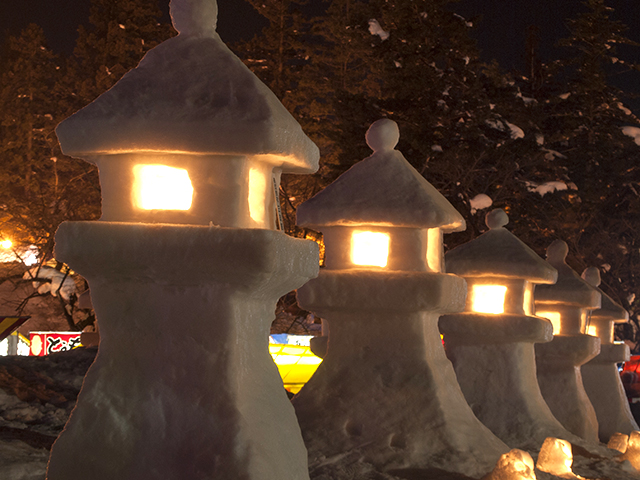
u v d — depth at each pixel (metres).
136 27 42.59
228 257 3.55
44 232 34.22
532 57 34.88
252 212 4.04
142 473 3.58
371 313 6.29
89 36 43.72
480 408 7.88
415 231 6.31
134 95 3.76
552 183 26.41
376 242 6.42
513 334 7.75
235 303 3.70
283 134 3.71
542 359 9.70
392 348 6.25
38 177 43.69
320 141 36.78
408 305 6.08
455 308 6.38
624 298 29.70
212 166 3.74
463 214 23.44
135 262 3.64
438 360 6.41
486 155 24.66
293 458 3.86
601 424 11.48
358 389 6.19
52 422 6.87
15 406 7.11
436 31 25.67
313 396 6.28
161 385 3.68
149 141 3.67
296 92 39.28
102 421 3.68
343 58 38.34
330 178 25.55
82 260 3.70
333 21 37.59
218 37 4.07
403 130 24.39
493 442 6.17
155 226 3.63
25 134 42.75
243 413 3.63
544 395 9.64
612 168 30.86
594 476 6.60
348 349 6.35
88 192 36.25
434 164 23.91
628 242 30.83
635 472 6.90
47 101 44.34
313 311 6.43
